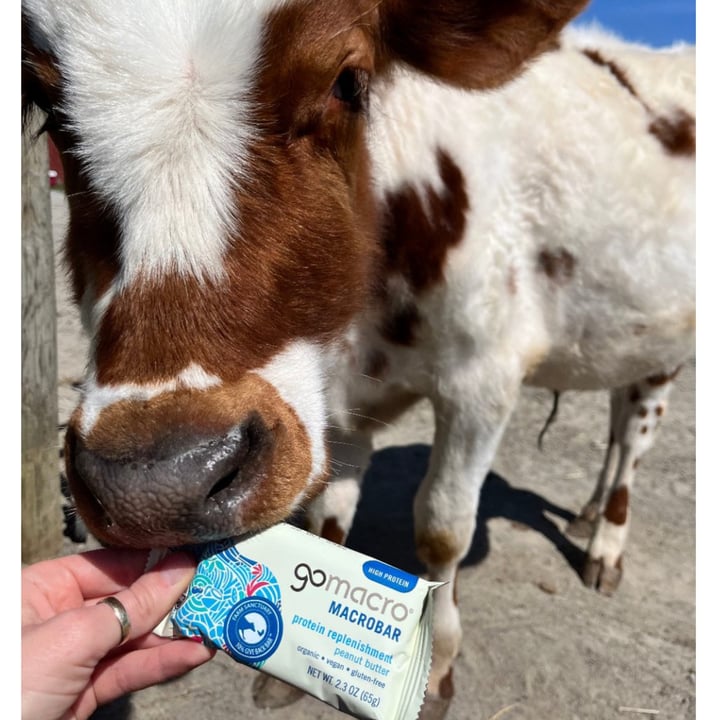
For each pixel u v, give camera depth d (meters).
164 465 0.27
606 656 0.65
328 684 0.29
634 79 0.60
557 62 0.57
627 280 0.58
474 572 0.75
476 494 0.56
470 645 0.65
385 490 0.89
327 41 0.31
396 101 0.46
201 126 0.29
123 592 0.30
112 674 0.32
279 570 0.30
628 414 0.73
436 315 0.50
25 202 0.60
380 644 0.28
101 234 0.30
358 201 0.41
